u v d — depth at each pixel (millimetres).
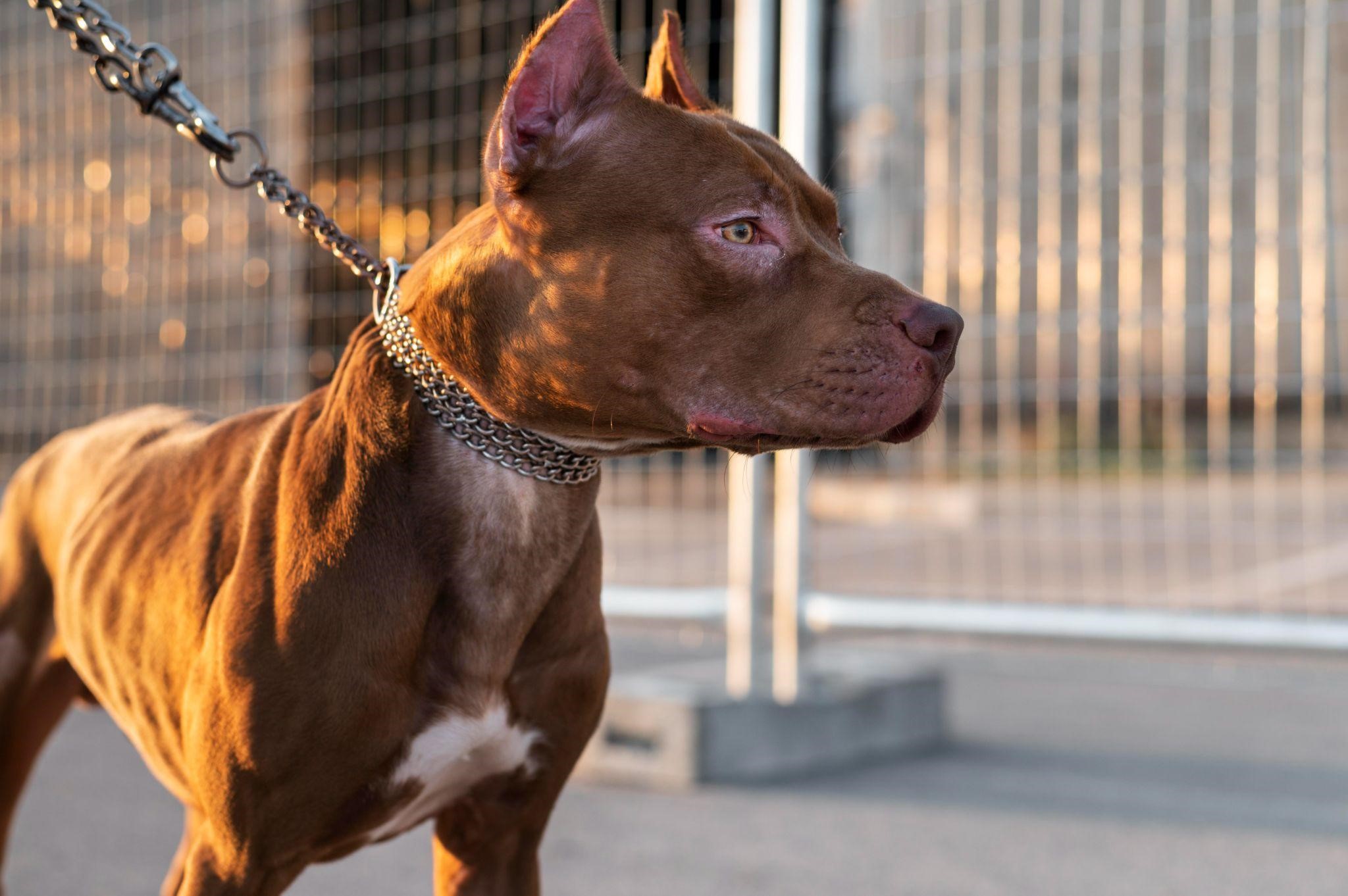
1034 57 5324
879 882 3432
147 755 2420
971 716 5359
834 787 4312
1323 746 4816
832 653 5457
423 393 2135
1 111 7137
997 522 9430
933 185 5742
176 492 2389
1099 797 4199
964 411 6633
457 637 2131
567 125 1999
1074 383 6109
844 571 8578
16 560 2789
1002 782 4383
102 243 6785
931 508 10453
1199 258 5562
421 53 5953
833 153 6535
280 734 2027
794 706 4484
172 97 2605
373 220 6043
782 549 4637
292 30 6285
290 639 2033
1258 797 4188
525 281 2002
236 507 2236
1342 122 5918
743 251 1983
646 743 4391
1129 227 5117
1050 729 5129
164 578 2262
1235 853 3652
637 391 2008
